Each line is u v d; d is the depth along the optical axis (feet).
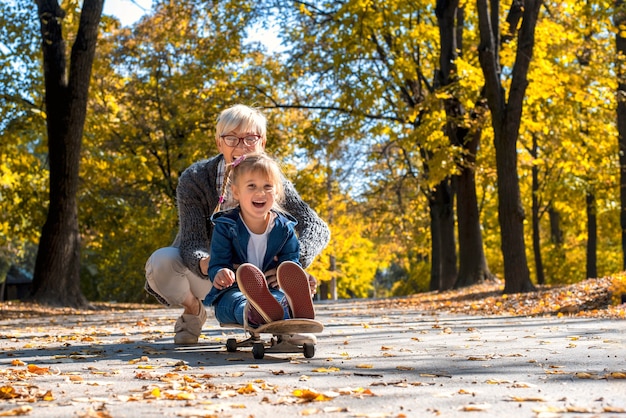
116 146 96.22
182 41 90.33
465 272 75.10
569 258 123.85
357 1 67.56
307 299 16.10
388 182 104.01
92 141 80.79
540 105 71.10
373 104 76.23
